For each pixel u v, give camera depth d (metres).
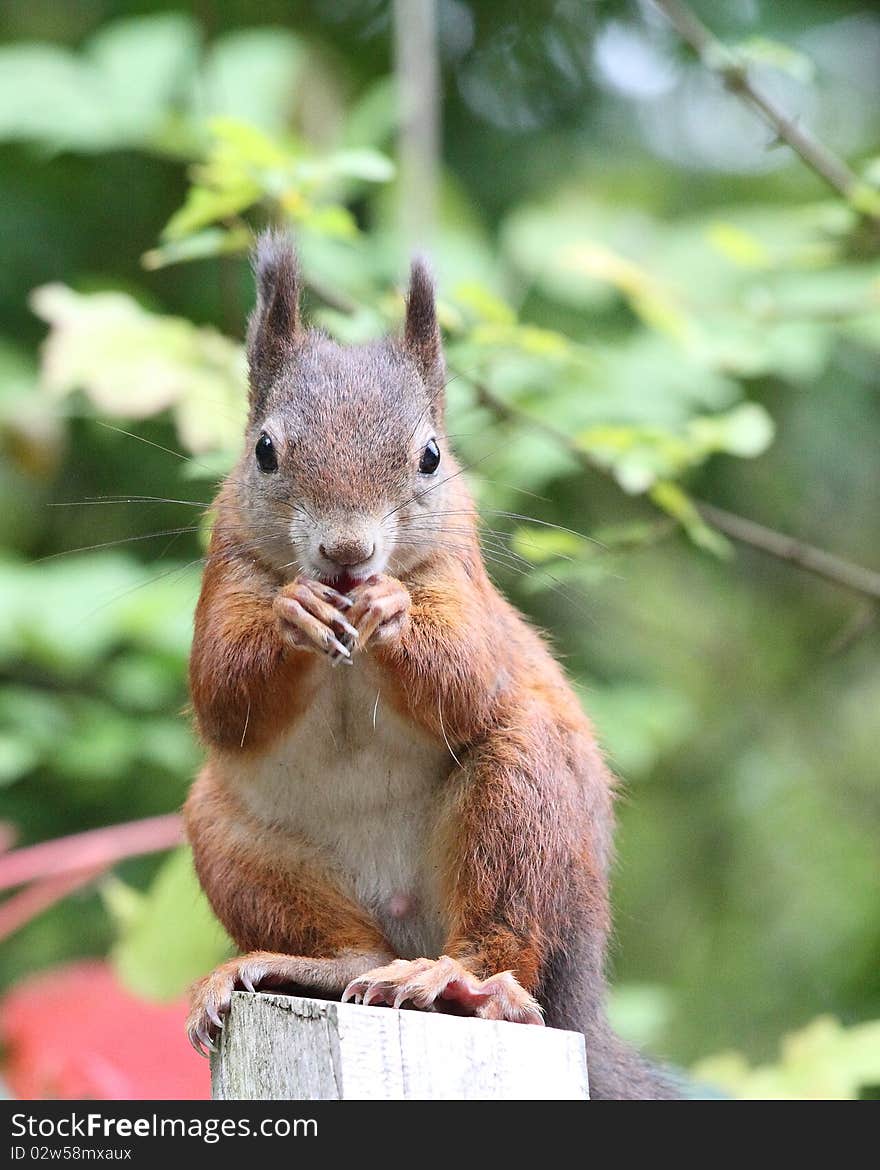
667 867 14.63
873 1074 9.65
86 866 9.98
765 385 14.27
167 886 9.45
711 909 14.52
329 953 7.58
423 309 8.42
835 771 14.90
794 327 11.88
